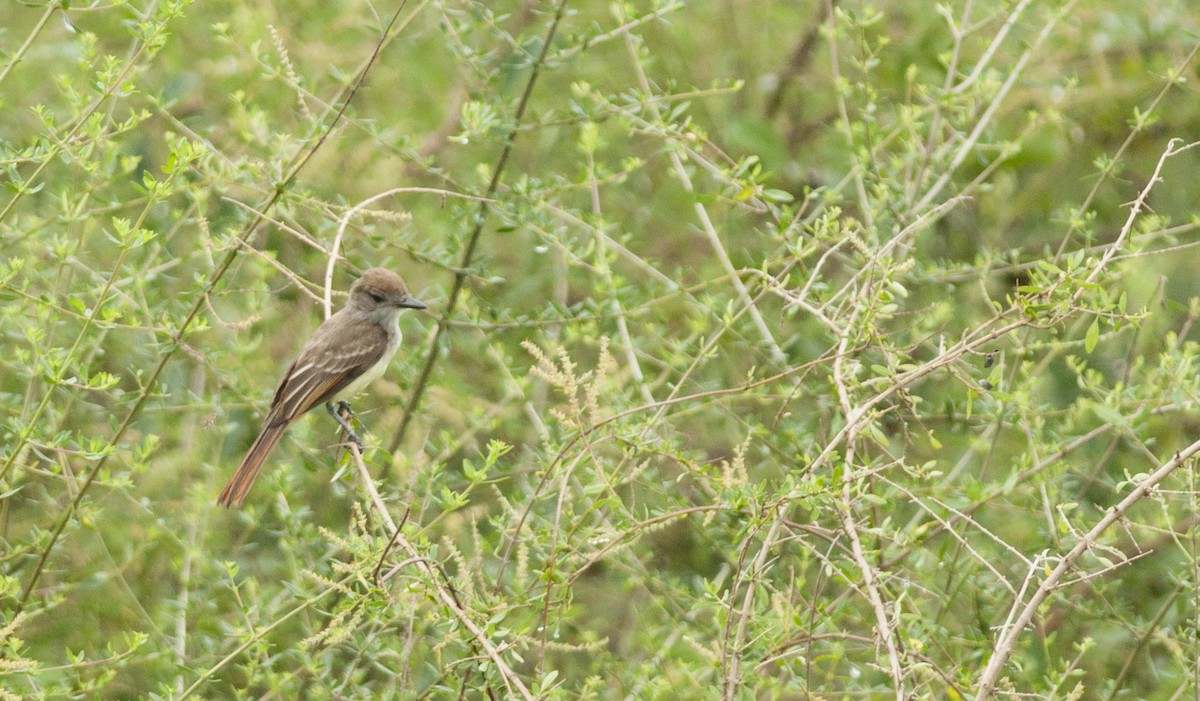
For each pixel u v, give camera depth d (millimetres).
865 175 13297
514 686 8828
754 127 14820
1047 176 16297
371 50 14477
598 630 12984
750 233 16062
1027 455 11078
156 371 10867
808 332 13102
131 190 13539
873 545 10422
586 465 10312
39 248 11992
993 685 8305
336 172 14516
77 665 9742
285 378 12156
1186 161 16234
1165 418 12727
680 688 10312
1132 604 12547
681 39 16500
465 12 13242
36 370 10484
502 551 11359
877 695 10273
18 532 12391
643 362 13445
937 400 13195
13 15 14828
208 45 15531
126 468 12500
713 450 13781
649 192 16375
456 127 15781
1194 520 10281
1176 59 15531
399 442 12641
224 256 11984
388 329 12750
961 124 12883
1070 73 16359
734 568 11656
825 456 8805
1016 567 11375
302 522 11688
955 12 15352
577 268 13945
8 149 10508
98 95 11570
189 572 11328
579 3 15203
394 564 9523
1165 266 14438
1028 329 12219
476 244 13852
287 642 12156
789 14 16250
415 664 10906
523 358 14398
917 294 14492
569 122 12523
